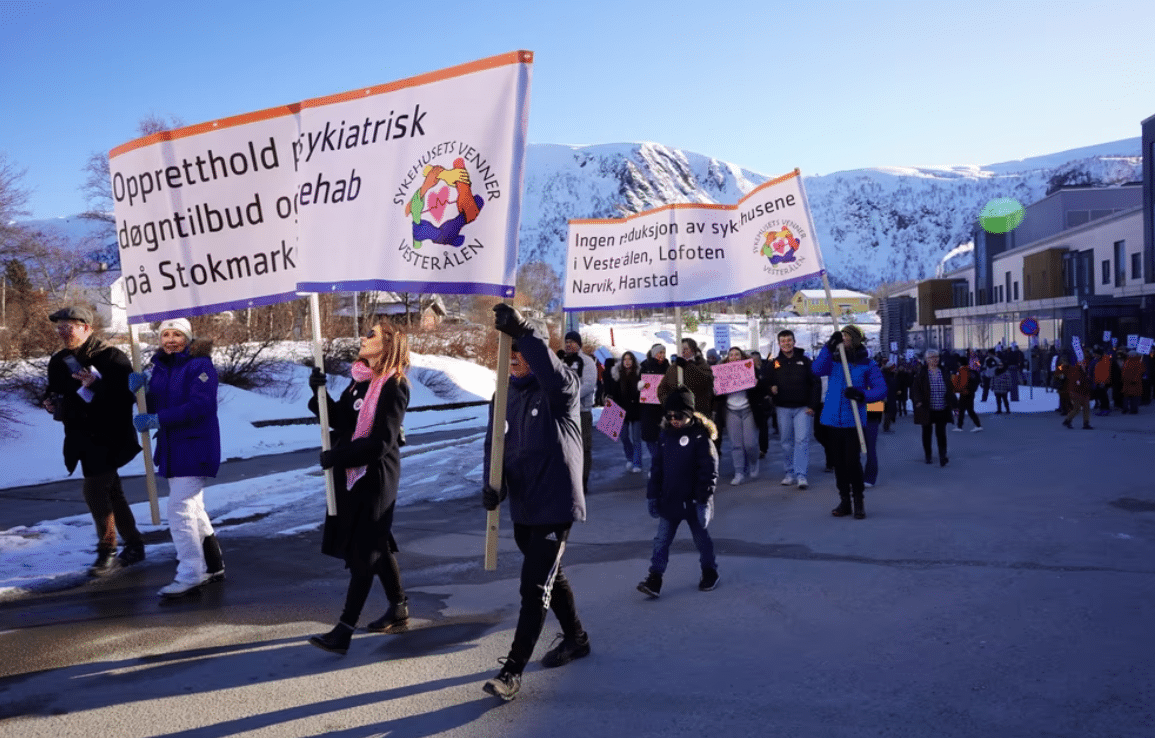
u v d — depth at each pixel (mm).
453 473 12961
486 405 31734
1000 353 28219
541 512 4367
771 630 5121
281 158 5977
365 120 5359
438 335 40594
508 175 5039
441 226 5148
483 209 5082
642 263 11500
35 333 22312
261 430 21375
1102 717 3770
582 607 5750
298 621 5551
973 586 5902
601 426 11195
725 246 11320
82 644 5113
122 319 37406
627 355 12836
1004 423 20016
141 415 5965
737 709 3973
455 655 4832
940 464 12398
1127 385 22250
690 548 7465
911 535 7594
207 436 6152
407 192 5230
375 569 4867
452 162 5133
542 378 4285
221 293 6141
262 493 11406
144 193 6262
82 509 10852
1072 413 18469
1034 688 4102
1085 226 45406
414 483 12117
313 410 5238
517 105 5027
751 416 11320
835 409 8539
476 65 5102
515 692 4164
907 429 18969
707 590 6043
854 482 8445
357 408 4992
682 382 10383
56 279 30250
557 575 4629
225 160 6066
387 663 4715
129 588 6457
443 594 6184
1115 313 34594
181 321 6285
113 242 42562
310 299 5320
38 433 17828
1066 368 21266
